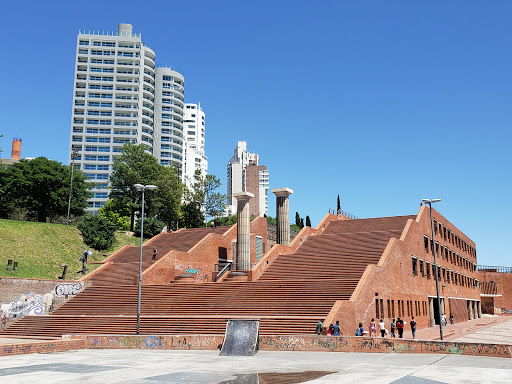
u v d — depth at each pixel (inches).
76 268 2030.0
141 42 5511.8
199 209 3336.6
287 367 706.2
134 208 2930.6
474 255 3449.8
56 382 564.1
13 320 1523.1
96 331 1314.0
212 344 1010.7
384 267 1502.2
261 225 2391.7
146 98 5565.9
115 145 5260.8
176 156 6053.2
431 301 2069.4
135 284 1754.4
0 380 580.1
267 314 1314.0
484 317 3469.5
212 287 1581.0
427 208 2176.4
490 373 611.2
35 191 2790.4
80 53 5334.6
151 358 840.9
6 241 1979.6
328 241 1927.9
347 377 594.2
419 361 762.2
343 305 1171.9
